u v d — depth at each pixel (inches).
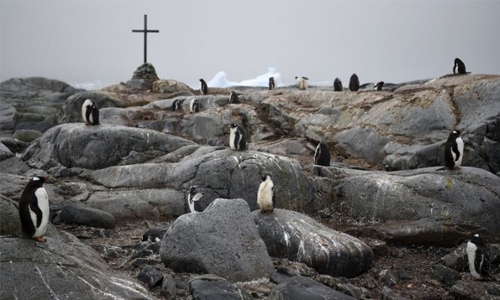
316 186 587.5
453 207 493.7
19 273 281.3
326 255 401.1
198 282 323.3
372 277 413.1
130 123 1014.4
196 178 575.2
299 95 1042.1
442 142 676.1
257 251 381.7
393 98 847.1
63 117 1261.1
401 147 740.0
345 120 864.3
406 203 514.6
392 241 489.4
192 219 380.2
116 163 681.6
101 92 1253.7
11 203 390.3
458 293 368.2
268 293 346.6
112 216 506.6
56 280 285.3
